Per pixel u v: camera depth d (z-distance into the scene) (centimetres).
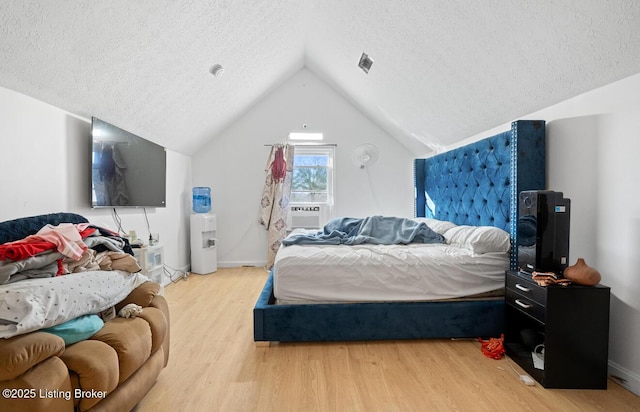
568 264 178
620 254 169
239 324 251
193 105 336
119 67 217
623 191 167
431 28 213
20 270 129
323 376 176
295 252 231
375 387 166
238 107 422
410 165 475
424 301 220
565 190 201
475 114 275
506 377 176
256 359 195
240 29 271
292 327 211
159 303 180
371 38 270
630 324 165
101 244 176
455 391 162
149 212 333
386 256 224
